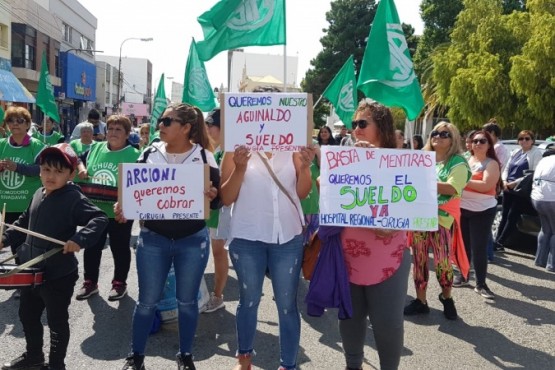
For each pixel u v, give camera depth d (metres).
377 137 3.22
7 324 4.47
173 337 4.29
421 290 5.00
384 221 3.06
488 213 5.50
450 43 31.42
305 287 5.93
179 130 3.40
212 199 3.38
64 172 3.37
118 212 3.30
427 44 38.88
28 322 3.47
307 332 4.57
